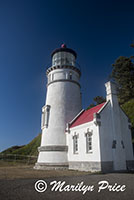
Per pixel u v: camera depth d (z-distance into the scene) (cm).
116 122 1903
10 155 4575
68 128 2322
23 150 5012
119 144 1816
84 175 1403
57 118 2462
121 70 4850
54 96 2638
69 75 2800
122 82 4856
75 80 2828
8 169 2111
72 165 2061
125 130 2030
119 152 1778
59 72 2789
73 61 3002
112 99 1989
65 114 2492
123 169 1741
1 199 704
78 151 2014
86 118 2111
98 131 1741
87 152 1850
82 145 1958
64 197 742
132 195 762
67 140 2292
